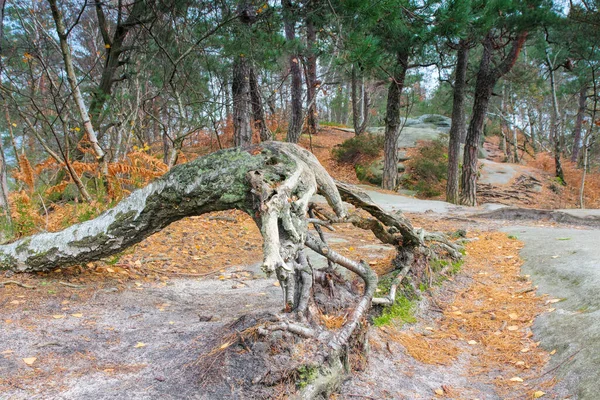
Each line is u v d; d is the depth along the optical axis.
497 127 42.56
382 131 24.97
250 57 8.72
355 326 2.79
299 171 2.95
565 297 3.81
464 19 8.70
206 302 4.04
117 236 3.87
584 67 20.44
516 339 3.40
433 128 29.70
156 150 13.84
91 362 2.59
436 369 3.02
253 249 6.33
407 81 18.45
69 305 3.62
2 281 4.01
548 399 2.56
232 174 3.05
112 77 9.48
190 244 6.43
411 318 3.77
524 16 11.72
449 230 7.86
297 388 2.30
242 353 2.45
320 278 3.11
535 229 7.22
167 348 2.79
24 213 4.93
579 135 29.45
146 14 8.55
